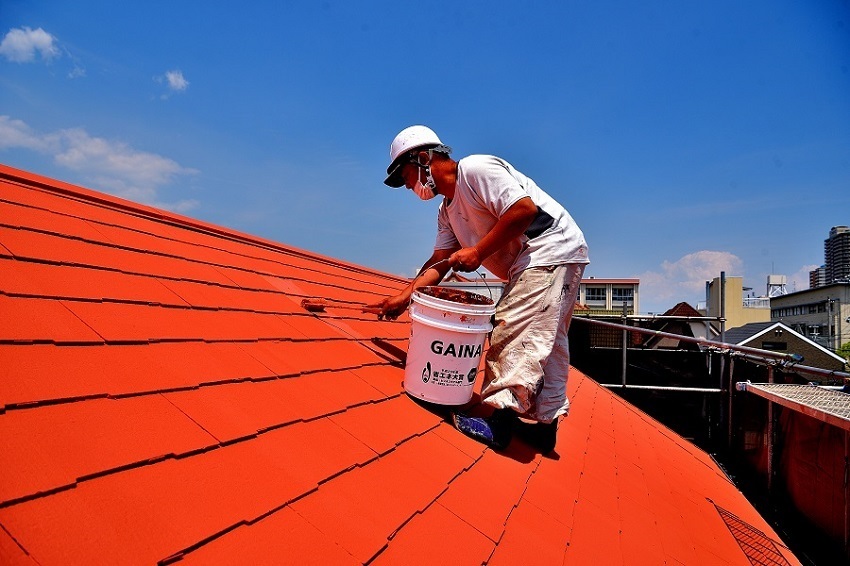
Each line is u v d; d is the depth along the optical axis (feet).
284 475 4.89
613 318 36.32
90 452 3.97
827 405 15.25
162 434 4.57
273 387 6.52
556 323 8.21
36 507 3.30
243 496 4.34
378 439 6.56
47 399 4.31
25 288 6.07
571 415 13.92
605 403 19.10
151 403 4.96
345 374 8.15
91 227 9.46
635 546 7.88
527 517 6.82
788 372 23.52
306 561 4.00
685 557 8.67
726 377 28.68
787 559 11.68
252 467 4.77
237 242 15.14
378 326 12.80
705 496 13.75
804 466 17.47
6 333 4.99
